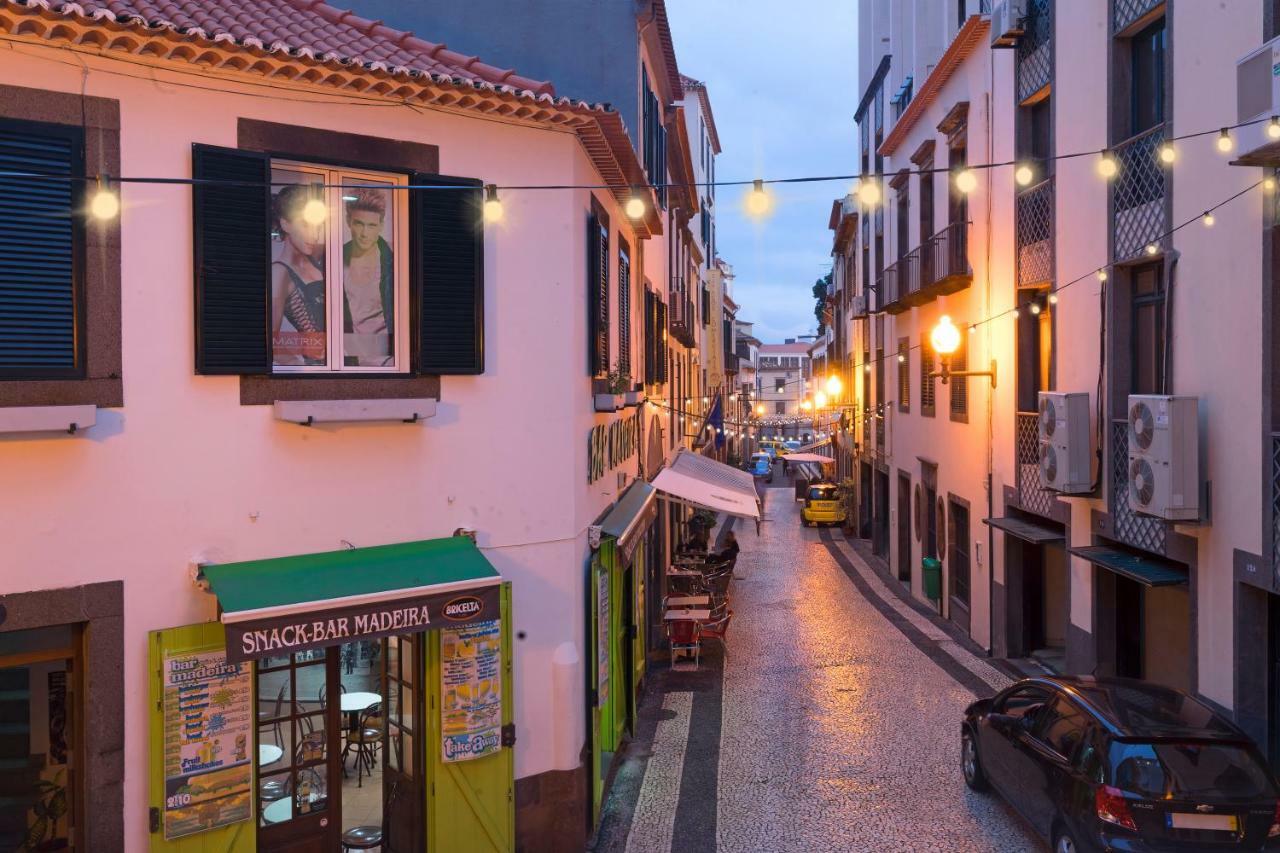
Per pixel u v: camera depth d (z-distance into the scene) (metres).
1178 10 9.59
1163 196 10.02
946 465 18.84
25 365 6.00
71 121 6.14
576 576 8.88
